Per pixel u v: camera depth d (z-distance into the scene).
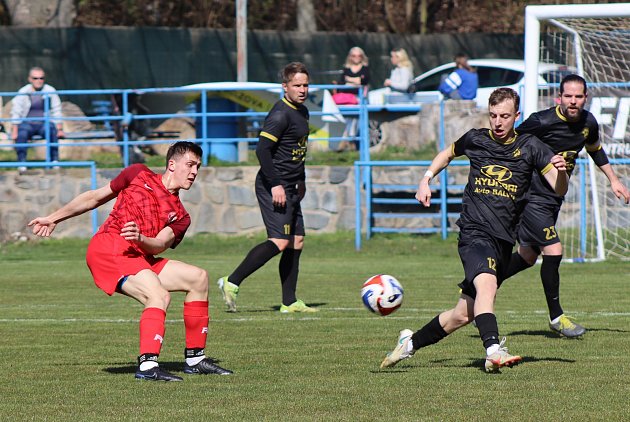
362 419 11.42
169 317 21.12
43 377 14.20
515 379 13.84
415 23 72.19
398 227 40.03
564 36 34.31
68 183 40.16
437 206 40.22
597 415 11.57
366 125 40.59
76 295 25.47
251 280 29.25
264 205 21.66
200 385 13.53
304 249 37.69
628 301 23.20
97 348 16.94
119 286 13.85
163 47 49.47
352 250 37.25
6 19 62.44
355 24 73.19
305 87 21.50
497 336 13.43
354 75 44.53
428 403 12.29
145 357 13.92
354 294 25.11
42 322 20.36
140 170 14.20
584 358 15.55
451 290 25.50
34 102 40.72
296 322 20.03
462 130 43.28
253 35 51.78
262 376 14.21
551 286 17.75
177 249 38.03
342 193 40.03
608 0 62.16
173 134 46.12
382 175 40.50
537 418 11.43
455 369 14.72
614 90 34.53
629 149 34.75
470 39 56.25
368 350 16.53
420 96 45.62
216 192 39.81
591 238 36.12
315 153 43.12
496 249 14.16
